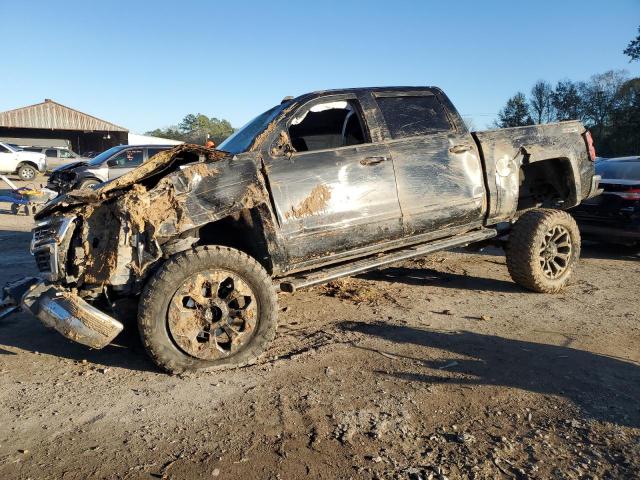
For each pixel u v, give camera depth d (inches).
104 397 138.9
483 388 141.4
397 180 192.4
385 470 105.7
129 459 110.6
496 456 110.3
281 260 170.7
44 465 109.0
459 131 213.5
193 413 129.7
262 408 131.5
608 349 169.9
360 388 141.8
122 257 149.3
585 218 319.9
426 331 185.9
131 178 154.8
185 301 154.5
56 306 147.6
